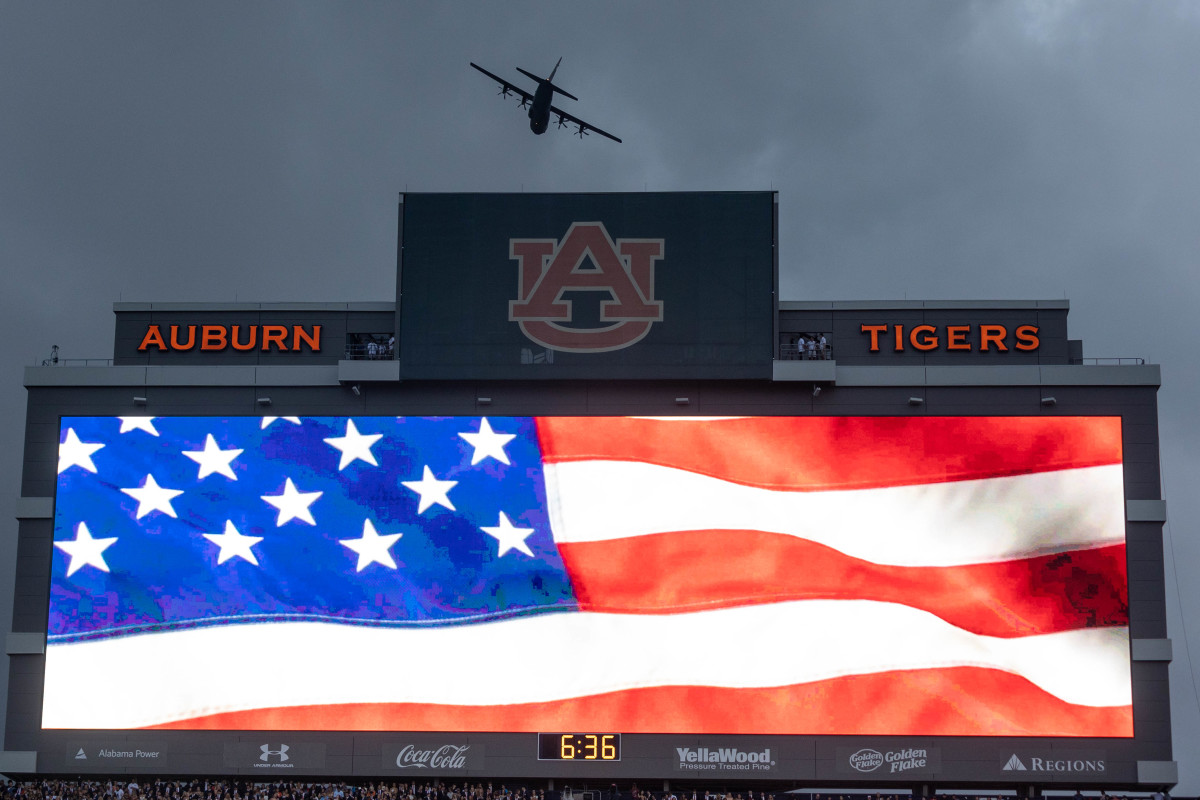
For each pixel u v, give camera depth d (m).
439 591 60.31
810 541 60.03
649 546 60.38
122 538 61.22
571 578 60.19
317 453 61.88
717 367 61.31
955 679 58.56
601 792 58.94
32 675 60.00
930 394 61.25
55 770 59.09
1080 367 61.12
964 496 60.22
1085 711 58.03
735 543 60.19
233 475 61.75
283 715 59.41
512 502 61.06
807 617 59.34
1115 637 58.59
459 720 59.12
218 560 60.88
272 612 60.31
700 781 58.81
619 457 61.28
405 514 61.12
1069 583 59.19
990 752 57.91
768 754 58.28
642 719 58.81
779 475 60.78
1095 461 60.28
